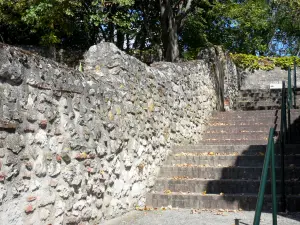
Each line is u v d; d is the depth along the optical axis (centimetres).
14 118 366
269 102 1352
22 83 382
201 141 945
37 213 391
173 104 800
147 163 658
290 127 866
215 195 623
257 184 642
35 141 395
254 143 896
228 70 1338
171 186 676
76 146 457
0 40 1312
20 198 369
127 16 1216
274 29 2052
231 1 1564
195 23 1509
